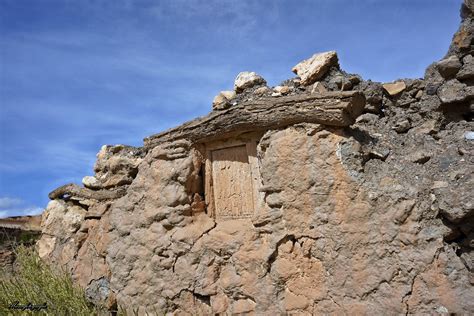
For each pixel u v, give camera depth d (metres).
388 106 5.18
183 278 5.19
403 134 4.68
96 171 7.23
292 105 4.47
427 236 3.71
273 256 4.47
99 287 6.34
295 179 4.36
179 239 5.28
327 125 4.35
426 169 4.07
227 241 4.91
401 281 3.73
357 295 3.89
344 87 5.14
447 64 4.59
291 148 4.43
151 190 5.71
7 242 9.59
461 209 3.55
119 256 5.94
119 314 5.54
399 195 3.86
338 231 4.06
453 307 3.51
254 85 5.71
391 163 4.22
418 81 5.07
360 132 4.54
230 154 5.30
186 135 5.46
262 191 4.60
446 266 3.61
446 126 4.65
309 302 4.18
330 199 4.16
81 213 7.31
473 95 4.41
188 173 5.38
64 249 7.27
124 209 6.05
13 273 8.21
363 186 4.03
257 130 4.90
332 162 4.21
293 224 4.34
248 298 4.68
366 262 3.89
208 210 5.36
